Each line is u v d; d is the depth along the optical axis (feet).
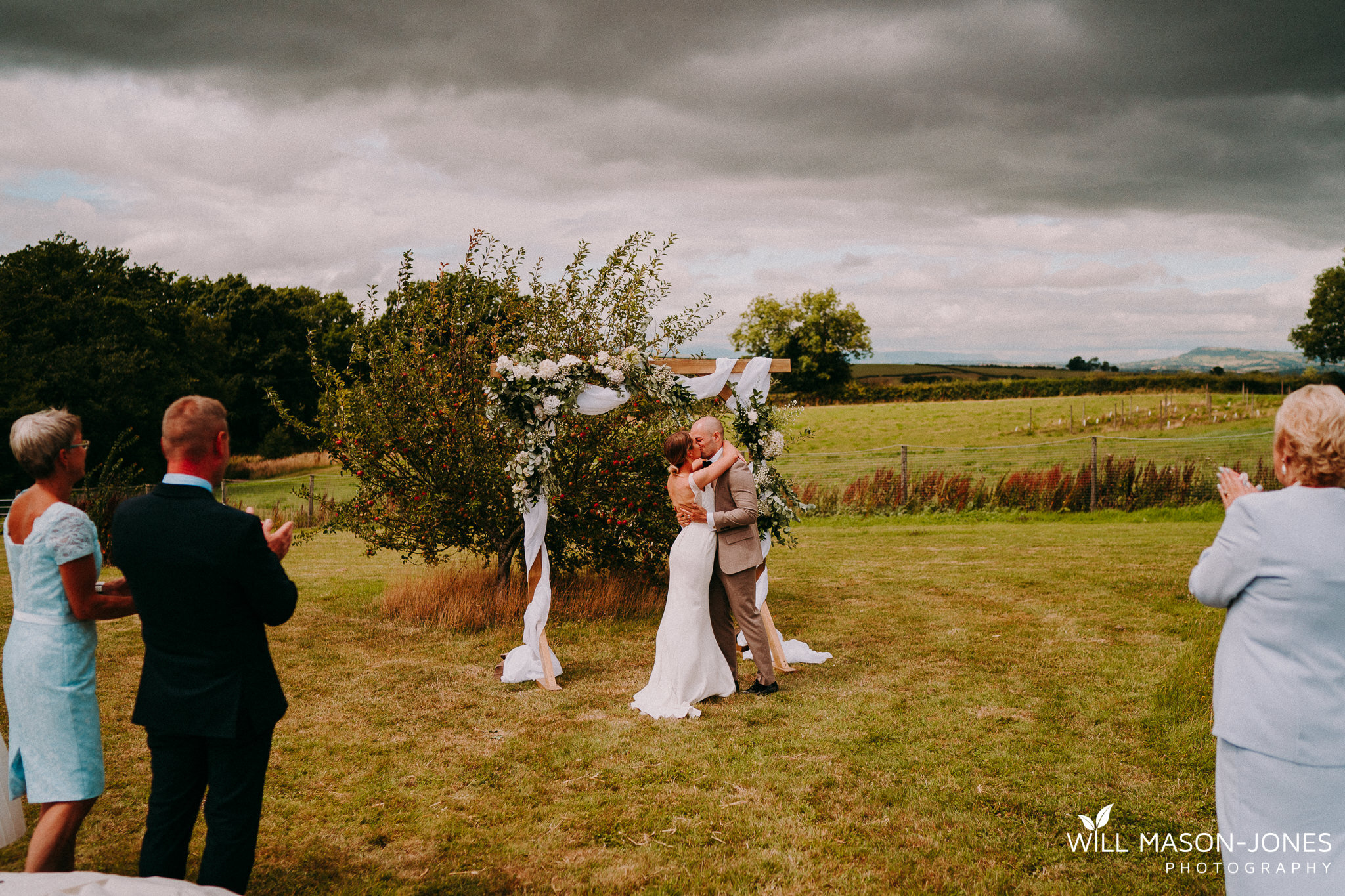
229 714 8.32
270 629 24.61
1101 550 36.58
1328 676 6.89
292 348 187.42
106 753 15.05
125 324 126.62
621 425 26.71
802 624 23.89
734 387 23.04
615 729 16.03
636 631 23.95
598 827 12.01
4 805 10.20
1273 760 6.98
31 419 9.36
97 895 5.11
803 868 10.74
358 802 12.92
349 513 27.14
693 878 10.56
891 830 11.69
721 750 14.78
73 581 9.05
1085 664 19.26
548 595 19.49
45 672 9.16
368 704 17.71
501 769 14.14
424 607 25.99
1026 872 10.55
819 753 14.51
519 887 10.46
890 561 35.47
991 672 18.95
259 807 8.70
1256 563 7.20
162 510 8.35
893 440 113.70
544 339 25.73
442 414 25.12
